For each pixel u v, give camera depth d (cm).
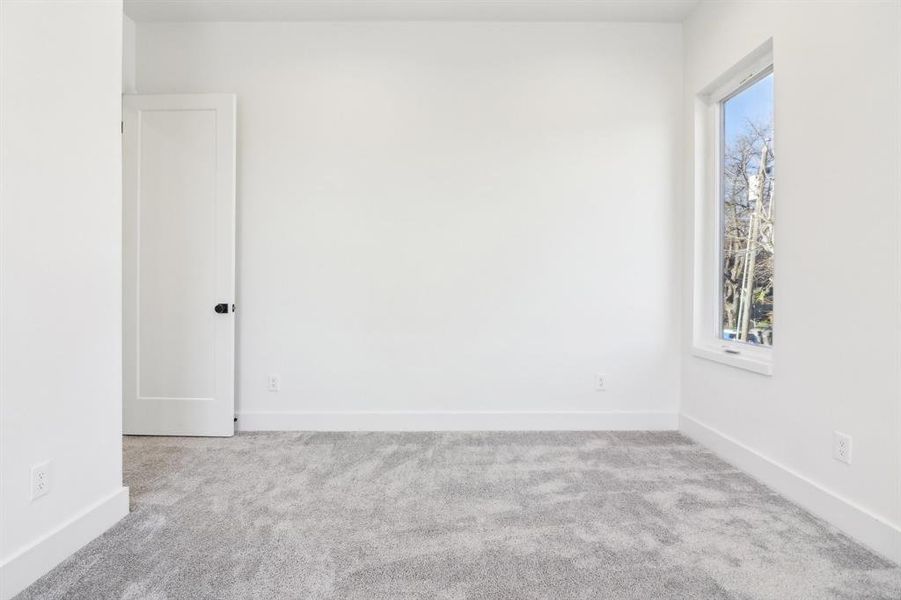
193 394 307
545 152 320
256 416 318
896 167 165
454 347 320
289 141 318
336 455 270
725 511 201
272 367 320
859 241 179
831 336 192
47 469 158
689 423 306
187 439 299
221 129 304
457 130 319
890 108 167
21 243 149
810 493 201
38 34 155
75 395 170
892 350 166
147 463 256
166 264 307
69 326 168
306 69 318
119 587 148
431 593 146
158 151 306
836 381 190
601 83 320
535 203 320
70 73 168
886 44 168
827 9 194
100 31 182
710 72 286
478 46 319
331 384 320
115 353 190
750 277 270
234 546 173
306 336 320
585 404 319
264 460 261
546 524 190
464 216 320
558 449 280
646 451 277
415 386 320
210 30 318
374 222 320
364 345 320
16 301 147
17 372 147
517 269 319
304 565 161
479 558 166
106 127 185
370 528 187
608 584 151
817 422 199
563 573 157
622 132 320
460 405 319
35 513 153
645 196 320
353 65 319
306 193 319
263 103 318
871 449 174
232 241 305
